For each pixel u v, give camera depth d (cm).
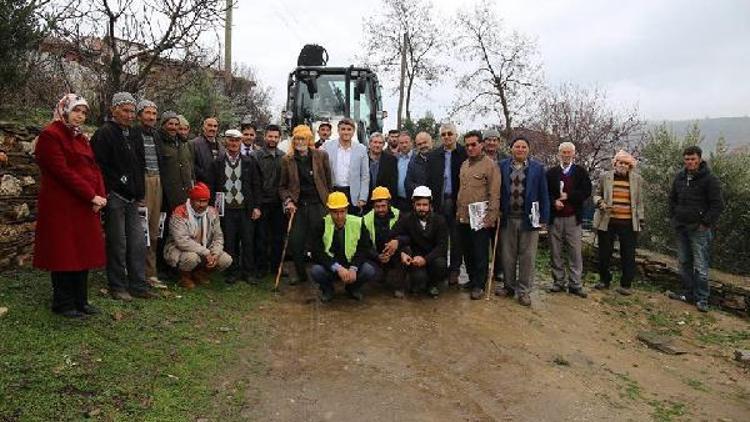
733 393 498
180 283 586
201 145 620
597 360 526
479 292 641
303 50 1081
